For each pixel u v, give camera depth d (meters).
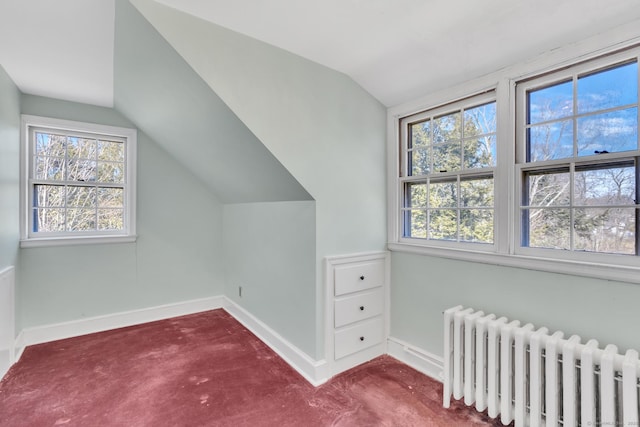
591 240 1.48
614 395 1.24
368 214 2.30
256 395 1.84
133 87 2.25
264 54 1.82
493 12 1.48
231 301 3.29
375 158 2.35
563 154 1.57
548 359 1.39
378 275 2.32
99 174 2.95
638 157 1.35
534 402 1.43
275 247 2.46
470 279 1.89
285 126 1.90
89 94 2.60
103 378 2.01
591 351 1.29
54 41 1.81
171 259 3.23
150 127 2.76
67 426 1.57
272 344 2.47
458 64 1.84
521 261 1.65
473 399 1.71
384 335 2.37
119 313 2.95
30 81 2.34
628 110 1.38
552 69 1.58
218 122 1.93
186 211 3.31
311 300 2.04
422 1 1.45
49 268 2.64
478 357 1.62
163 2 1.49
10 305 2.17
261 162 2.04
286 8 1.53
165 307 3.19
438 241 2.11
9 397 1.81
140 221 3.06
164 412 1.68
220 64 1.67
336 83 2.14
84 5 1.49
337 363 2.09
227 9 1.54
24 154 2.53
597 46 1.42
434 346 2.08
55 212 2.75
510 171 1.73
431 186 2.18
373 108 2.35
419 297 2.18
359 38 1.77
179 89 1.88
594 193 1.48
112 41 1.81
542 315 1.60
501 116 1.76
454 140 2.04
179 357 2.31
